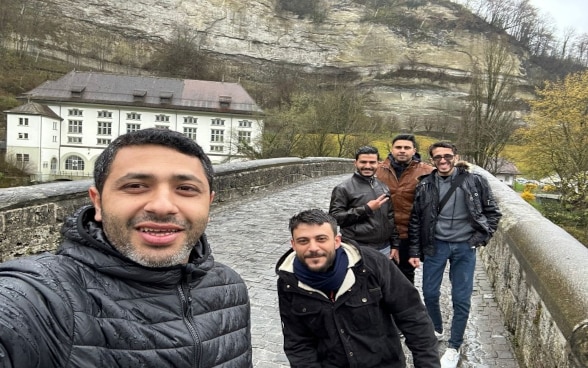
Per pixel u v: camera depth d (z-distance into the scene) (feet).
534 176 95.66
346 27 348.59
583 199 71.82
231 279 5.43
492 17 358.64
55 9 289.94
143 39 315.78
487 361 12.25
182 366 4.30
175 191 4.47
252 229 28.14
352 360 8.02
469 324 14.74
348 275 8.10
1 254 16.51
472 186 12.91
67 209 19.69
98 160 4.52
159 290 4.42
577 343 6.85
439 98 311.88
